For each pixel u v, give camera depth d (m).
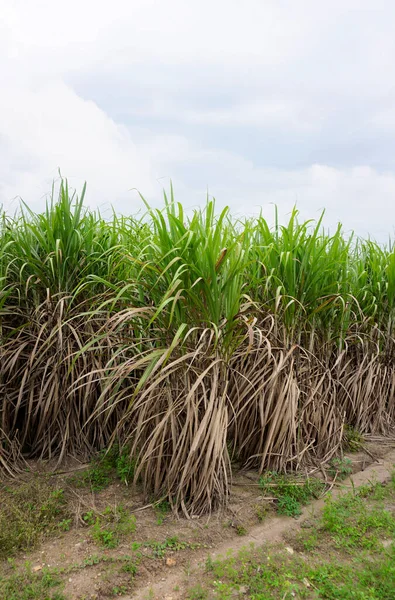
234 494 3.77
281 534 3.33
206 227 3.35
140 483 3.92
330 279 4.67
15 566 2.91
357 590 2.69
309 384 4.40
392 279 5.62
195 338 3.44
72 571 2.87
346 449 4.91
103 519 3.42
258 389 3.85
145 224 4.26
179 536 3.20
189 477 3.44
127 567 2.86
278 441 4.08
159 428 3.39
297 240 4.35
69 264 4.46
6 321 4.50
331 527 3.40
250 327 3.28
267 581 2.79
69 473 4.19
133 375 4.43
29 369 4.46
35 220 4.74
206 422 3.34
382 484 4.17
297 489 3.84
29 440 4.68
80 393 4.49
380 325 5.79
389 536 3.33
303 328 4.50
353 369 5.53
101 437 4.59
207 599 2.64
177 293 3.08
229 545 3.18
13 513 3.39
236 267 3.40
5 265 4.48
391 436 5.49
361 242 6.39
